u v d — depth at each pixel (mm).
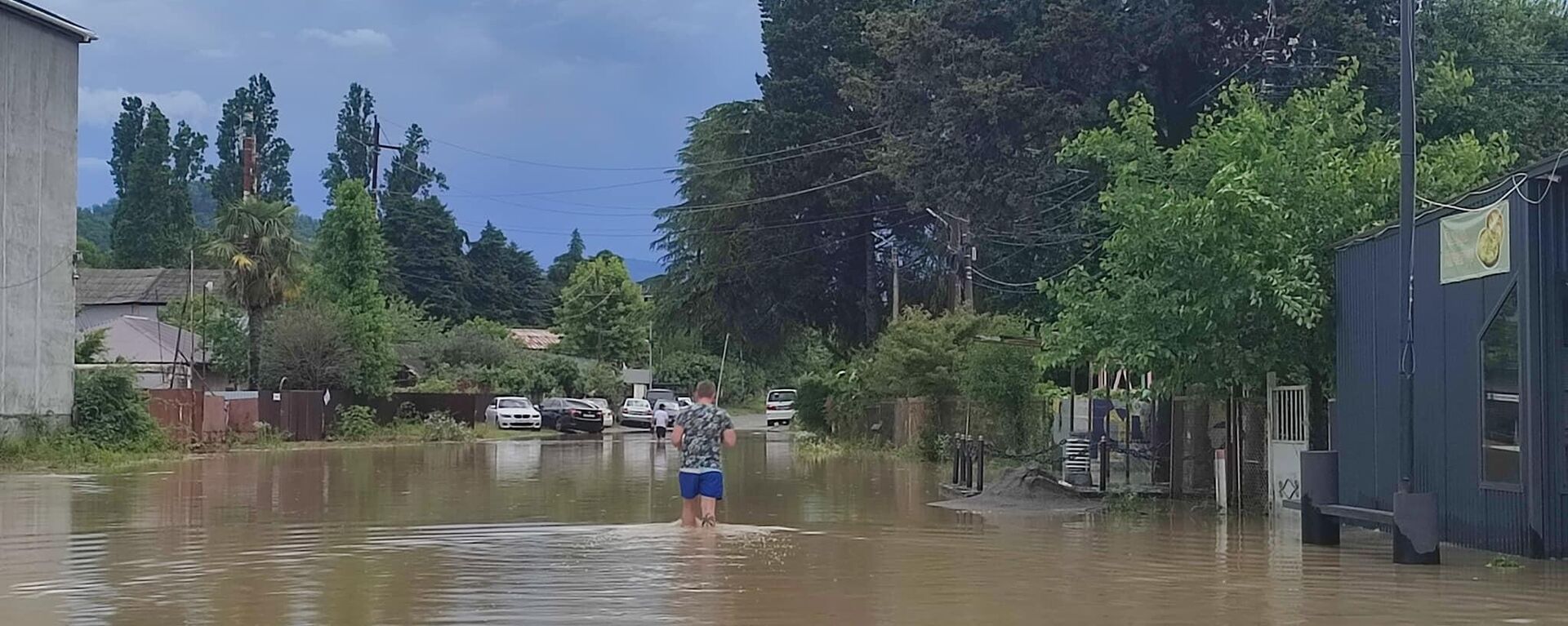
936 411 33344
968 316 34844
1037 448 27547
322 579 11078
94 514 17641
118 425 35281
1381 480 15352
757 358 57969
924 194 35719
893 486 23719
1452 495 13703
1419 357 14445
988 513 18062
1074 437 25250
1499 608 9633
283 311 49500
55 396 34062
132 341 53375
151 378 50938
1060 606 9656
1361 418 15977
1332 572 11703
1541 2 32219
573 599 9914
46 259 34000
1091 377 23609
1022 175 32031
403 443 46531
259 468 29594
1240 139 18422
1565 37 31625
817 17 52688
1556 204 12297
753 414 93625
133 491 22344
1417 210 15258
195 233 89062
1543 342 12227
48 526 15883
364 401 50250
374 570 11641
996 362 28484
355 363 49500
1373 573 11617
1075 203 31938
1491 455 12922
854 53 51750
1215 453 19281
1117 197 18531
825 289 54281
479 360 72562
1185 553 13281
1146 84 31781
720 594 10180
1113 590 10500
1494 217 12797
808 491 22484
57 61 34594
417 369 69938
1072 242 32438
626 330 91562
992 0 33906
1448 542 13797
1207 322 17547
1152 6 31344
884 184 50500
